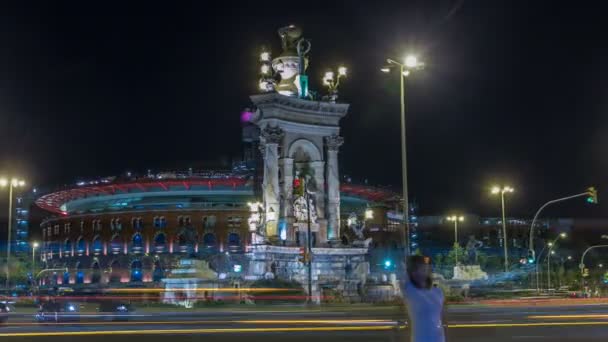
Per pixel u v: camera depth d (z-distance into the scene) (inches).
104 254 5403.5
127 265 5295.3
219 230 5211.6
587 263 6461.6
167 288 2817.4
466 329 1036.5
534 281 3769.7
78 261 5561.0
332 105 3405.5
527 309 1792.6
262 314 1787.6
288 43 3474.4
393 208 5856.3
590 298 2770.7
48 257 5925.2
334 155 3422.7
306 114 3358.8
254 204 3248.0
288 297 2699.3
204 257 4685.0
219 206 5231.3
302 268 3166.8
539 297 2768.2
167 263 5177.2
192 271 2837.1
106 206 5561.0
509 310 1721.2
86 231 5570.9
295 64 3442.4
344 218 5329.7
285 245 3149.6
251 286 2812.5
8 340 948.6
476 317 1378.0
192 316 1710.1
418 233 6934.1
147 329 1150.3
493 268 5177.2
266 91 3312.0
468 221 7081.7
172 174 5315.0
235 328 1143.6
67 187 5506.9
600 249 6515.8
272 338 929.5
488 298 2687.0
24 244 7263.8
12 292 3622.0
